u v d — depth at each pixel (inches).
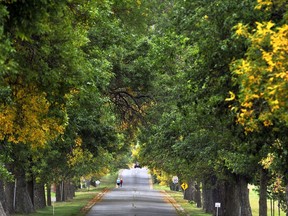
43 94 1610.5
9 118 1653.5
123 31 3070.9
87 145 3422.7
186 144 2810.0
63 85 1565.0
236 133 1653.5
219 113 1598.2
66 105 1903.3
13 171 3964.1
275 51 964.6
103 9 2155.5
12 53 1302.9
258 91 1015.0
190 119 2400.3
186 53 2144.4
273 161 2171.5
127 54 3319.4
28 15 1156.5
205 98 1722.4
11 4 1140.5
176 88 2416.3
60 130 1846.7
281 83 959.0
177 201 7623.0
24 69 1438.2
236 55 1435.8
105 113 3326.8
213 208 5022.1
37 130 1750.7
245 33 1107.9
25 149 2962.6
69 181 7086.6
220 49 1469.0
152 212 5251.0
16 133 1777.8
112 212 5147.6
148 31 3476.9
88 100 2377.0
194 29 1686.8
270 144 1482.5
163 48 2091.5
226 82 1510.8
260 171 2945.4
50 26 1438.2
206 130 2507.4
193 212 5502.0
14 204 4375.0
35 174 4478.3
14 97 1611.7
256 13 1341.0
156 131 3412.9
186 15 1729.8
